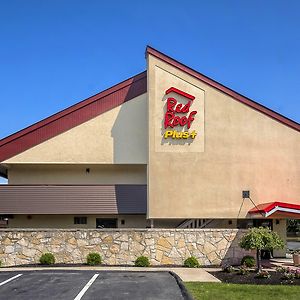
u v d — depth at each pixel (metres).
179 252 21.91
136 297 12.55
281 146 25.33
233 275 17.53
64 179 28.22
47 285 14.66
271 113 25.47
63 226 27.47
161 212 24.31
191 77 25.38
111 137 27.14
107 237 21.95
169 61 25.34
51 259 21.41
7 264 21.53
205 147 24.91
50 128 27.06
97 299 12.26
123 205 26.36
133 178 28.44
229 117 25.27
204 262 21.84
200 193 24.56
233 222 25.92
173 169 24.64
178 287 14.26
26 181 28.00
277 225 25.84
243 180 24.84
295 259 21.50
